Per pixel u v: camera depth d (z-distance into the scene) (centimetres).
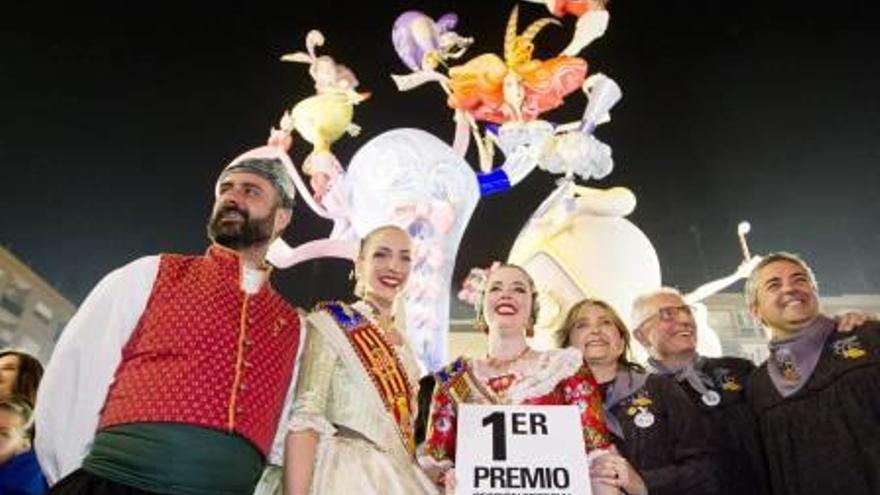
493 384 256
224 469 209
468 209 471
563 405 246
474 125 525
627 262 462
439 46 537
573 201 487
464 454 235
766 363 294
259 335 233
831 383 271
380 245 281
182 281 237
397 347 269
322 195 505
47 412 226
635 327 331
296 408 232
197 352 220
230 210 248
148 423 207
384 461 230
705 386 297
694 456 262
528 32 538
